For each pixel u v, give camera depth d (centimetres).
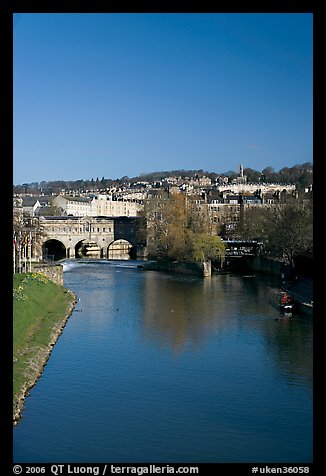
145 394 6356
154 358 7800
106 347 8412
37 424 5519
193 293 14262
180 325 9994
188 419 5672
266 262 19700
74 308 11912
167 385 6662
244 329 9600
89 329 9675
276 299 11762
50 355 7925
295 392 6412
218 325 9956
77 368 7312
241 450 5019
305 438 5238
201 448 5047
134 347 8400
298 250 14850
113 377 6962
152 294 14112
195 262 18988
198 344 8581
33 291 11012
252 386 6625
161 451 4978
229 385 6669
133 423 5569
